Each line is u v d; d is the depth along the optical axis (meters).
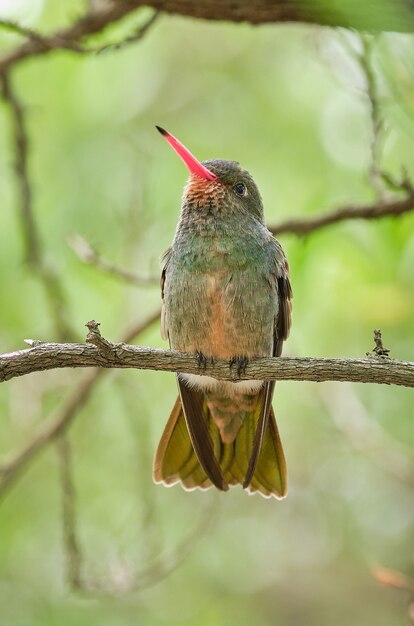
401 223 10.17
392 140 10.99
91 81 12.02
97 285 11.18
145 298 11.31
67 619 11.62
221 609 12.68
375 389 12.11
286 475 8.33
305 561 13.83
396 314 10.38
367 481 13.65
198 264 8.05
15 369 6.38
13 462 9.44
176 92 12.84
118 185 11.71
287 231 9.47
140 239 10.84
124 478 12.03
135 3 7.80
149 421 11.12
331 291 10.62
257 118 12.39
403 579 8.59
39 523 12.17
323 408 11.95
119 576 9.28
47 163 11.74
